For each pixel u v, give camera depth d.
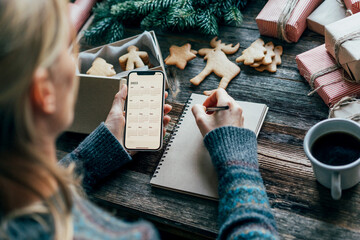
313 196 0.77
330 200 0.76
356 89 0.88
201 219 0.78
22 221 0.31
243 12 1.17
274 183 0.81
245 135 0.76
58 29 0.27
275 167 0.83
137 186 0.86
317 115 0.90
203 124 0.80
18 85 0.26
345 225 0.73
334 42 0.87
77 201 0.38
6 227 0.30
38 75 0.27
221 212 0.66
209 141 0.77
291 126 0.90
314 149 0.73
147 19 1.14
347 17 0.90
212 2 1.13
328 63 0.92
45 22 0.26
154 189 0.84
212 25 1.09
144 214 0.82
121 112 0.87
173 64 1.08
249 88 0.99
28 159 0.29
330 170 0.65
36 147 0.30
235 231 0.59
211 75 1.04
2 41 0.25
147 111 0.87
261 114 0.91
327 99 0.89
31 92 0.28
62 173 0.32
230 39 1.11
